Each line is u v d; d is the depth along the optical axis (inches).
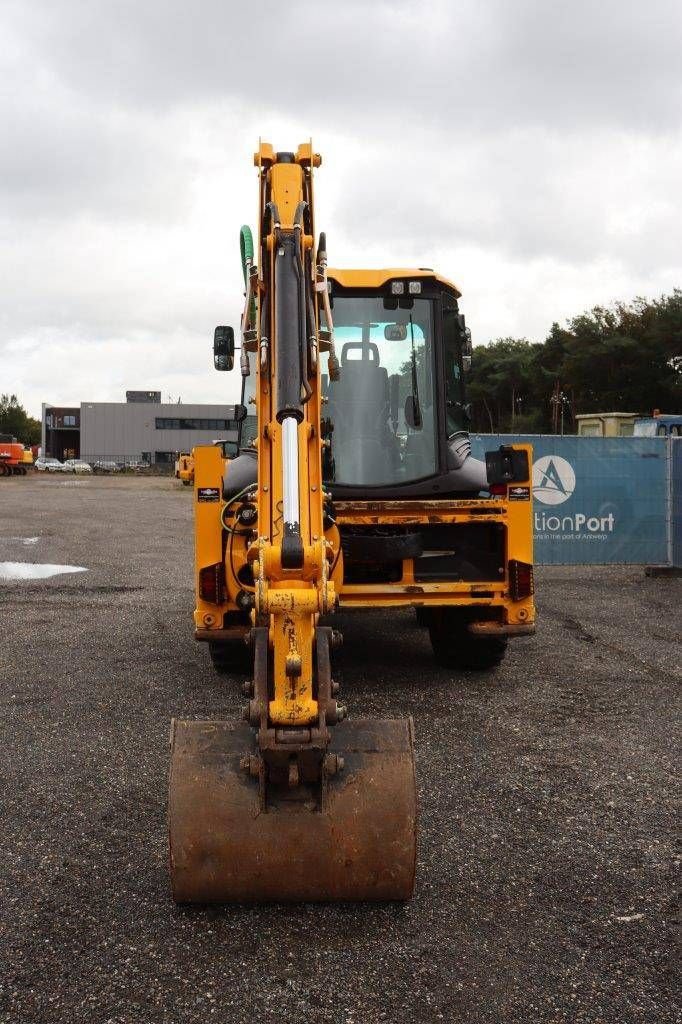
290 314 140.3
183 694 226.5
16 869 133.6
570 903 124.6
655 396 1987.0
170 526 725.3
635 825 149.5
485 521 224.4
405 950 112.9
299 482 131.2
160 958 111.2
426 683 237.8
